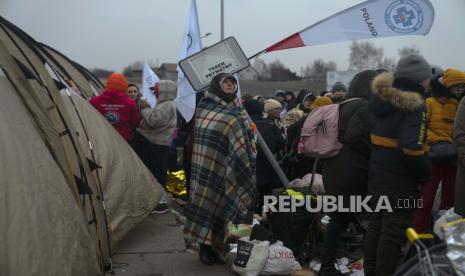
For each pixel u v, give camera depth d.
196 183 5.31
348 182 4.73
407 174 4.24
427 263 2.31
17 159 4.05
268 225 5.99
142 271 5.32
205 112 5.37
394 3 5.68
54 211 4.07
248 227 6.00
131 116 7.77
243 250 5.16
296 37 5.78
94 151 6.15
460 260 2.32
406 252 2.62
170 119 8.22
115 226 5.86
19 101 4.38
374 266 4.59
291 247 5.45
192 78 5.64
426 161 4.20
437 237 3.04
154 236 6.68
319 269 5.14
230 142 5.23
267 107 7.78
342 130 4.76
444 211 5.16
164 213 7.95
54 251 3.91
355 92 4.94
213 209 5.27
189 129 7.50
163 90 8.31
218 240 5.30
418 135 4.06
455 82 5.09
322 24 5.77
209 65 5.66
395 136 4.22
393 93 4.11
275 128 7.04
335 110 4.83
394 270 4.30
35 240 3.84
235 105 5.41
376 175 4.32
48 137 4.52
